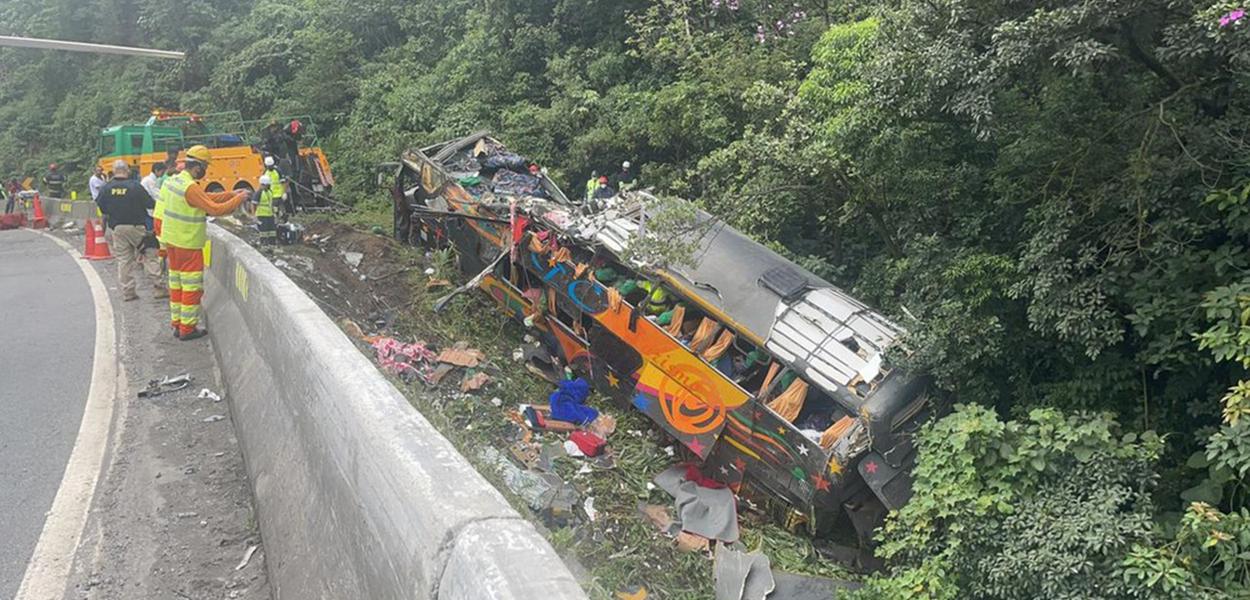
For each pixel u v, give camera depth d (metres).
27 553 3.83
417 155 13.04
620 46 17.84
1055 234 6.27
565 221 10.02
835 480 7.09
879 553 6.36
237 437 5.11
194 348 7.27
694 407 8.15
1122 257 6.09
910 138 8.20
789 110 10.22
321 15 25.08
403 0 24.55
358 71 23.92
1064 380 6.96
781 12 15.68
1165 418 6.39
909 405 7.16
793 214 10.34
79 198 26.45
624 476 8.05
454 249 11.87
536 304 10.09
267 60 25.42
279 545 3.41
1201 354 5.93
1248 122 5.93
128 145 16.89
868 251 10.30
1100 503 5.48
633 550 6.84
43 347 7.53
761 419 7.64
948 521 5.93
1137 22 5.76
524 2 19.39
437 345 9.91
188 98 26.59
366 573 2.43
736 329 8.13
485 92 19.16
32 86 34.59
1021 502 5.79
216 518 4.15
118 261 9.70
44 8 33.75
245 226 13.64
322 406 3.16
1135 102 6.50
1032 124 6.90
